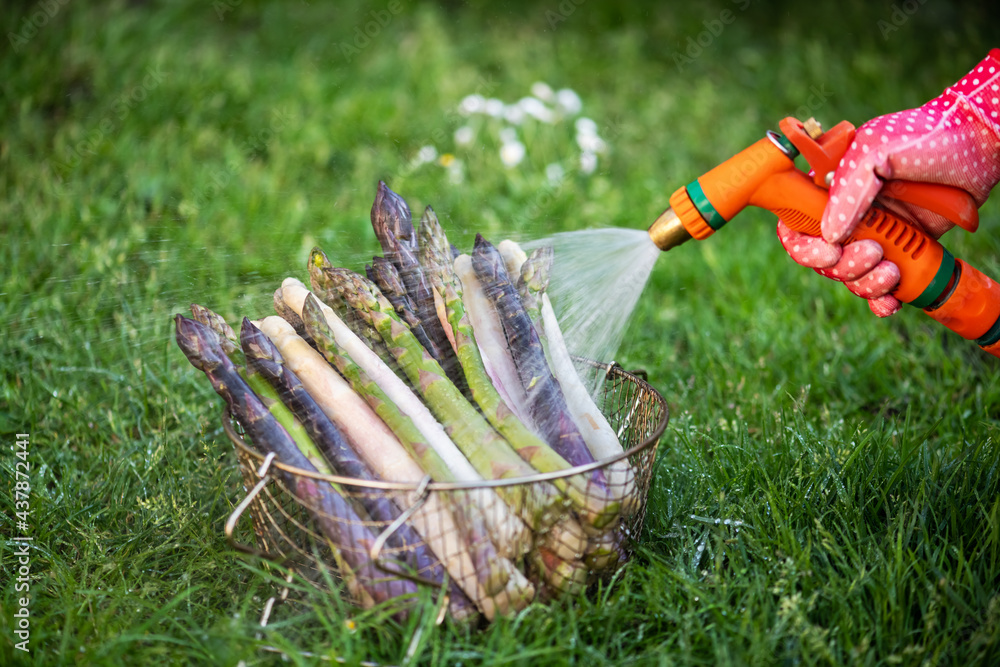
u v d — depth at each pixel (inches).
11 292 119.2
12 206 139.3
